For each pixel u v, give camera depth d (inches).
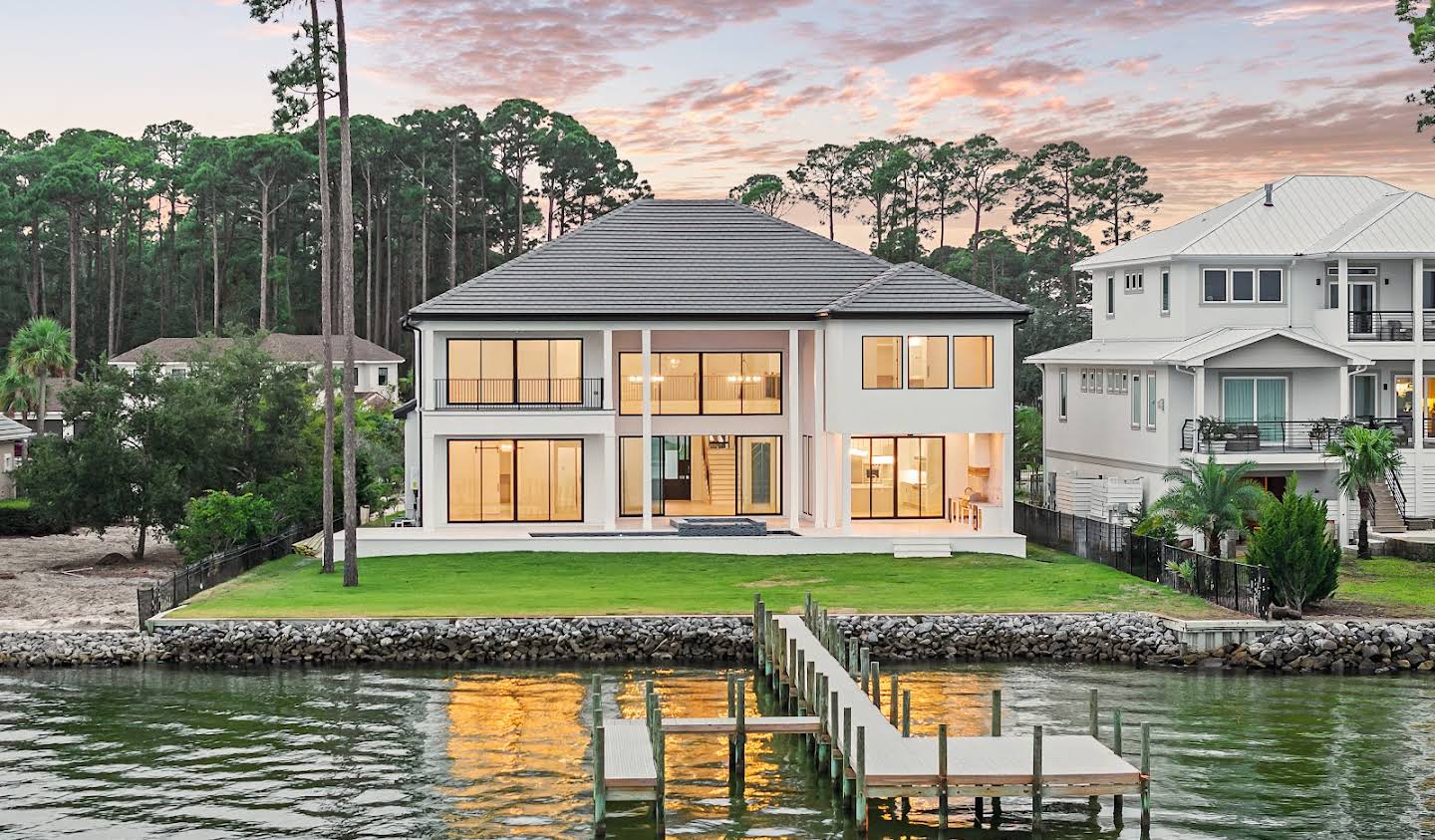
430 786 1088.2
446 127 4697.3
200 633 1521.9
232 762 1147.3
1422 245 2122.3
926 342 1974.7
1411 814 1025.5
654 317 1989.4
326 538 1854.1
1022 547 1930.4
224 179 4729.3
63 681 1432.1
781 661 1339.8
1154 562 1759.4
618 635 1535.4
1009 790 992.2
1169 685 1412.4
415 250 4968.0
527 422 1978.3
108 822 1005.2
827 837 995.9
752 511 2128.4
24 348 2997.0
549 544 1905.8
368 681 1432.1
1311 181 2373.3
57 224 5211.6
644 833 1000.2
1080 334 3533.5
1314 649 1494.8
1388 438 1887.3
